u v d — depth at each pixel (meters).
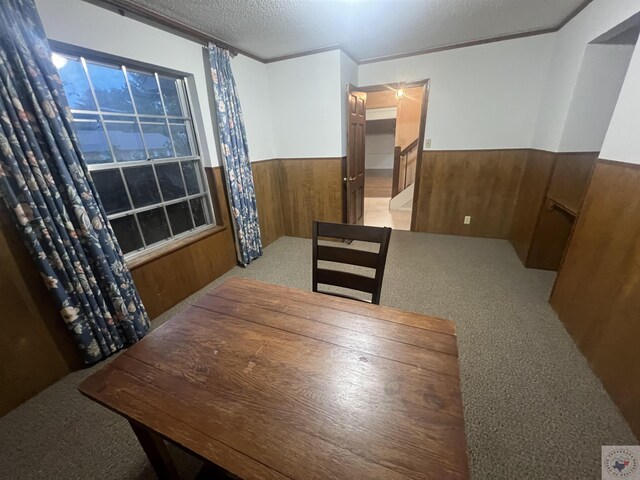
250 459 0.61
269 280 2.77
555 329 1.89
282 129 3.52
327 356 0.89
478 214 3.59
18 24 1.30
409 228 4.13
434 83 3.30
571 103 2.29
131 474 1.18
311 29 2.47
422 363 0.85
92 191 1.63
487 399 1.41
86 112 1.78
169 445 1.26
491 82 3.08
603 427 1.25
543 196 2.58
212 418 0.71
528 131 3.10
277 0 1.95
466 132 3.34
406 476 0.57
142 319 1.98
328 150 3.39
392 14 2.27
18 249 1.44
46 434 1.35
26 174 1.36
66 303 1.56
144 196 2.21
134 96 2.09
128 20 1.89
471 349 1.74
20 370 1.50
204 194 2.76
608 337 1.46
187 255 2.48
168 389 0.80
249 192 3.04
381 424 0.67
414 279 2.64
